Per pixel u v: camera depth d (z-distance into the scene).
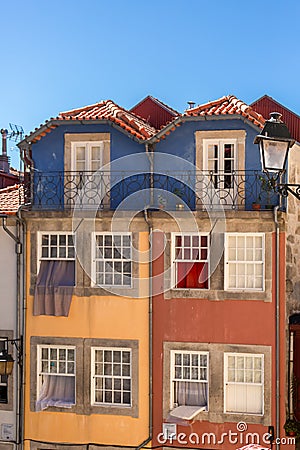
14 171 23.50
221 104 17.20
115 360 16.48
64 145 16.97
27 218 16.80
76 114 17.77
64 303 16.56
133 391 16.23
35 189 17.05
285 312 15.85
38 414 16.72
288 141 9.79
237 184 16.03
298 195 9.98
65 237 16.84
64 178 16.91
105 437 16.34
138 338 16.25
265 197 15.91
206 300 16.03
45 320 16.77
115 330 16.38
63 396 16.73
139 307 16.30
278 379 15.62
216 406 15.89
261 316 15.80
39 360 16.84
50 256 16.91
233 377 15.98
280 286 15.84
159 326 16.20
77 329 16.56
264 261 15.84
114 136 16.70
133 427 16.20
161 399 16.14
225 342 15.91
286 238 16.11
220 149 16.27
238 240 16.09
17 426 16.84
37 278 16.81
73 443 16.47
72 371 16.69
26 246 16.95
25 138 16.94
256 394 15.88
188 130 16.39
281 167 9.80
